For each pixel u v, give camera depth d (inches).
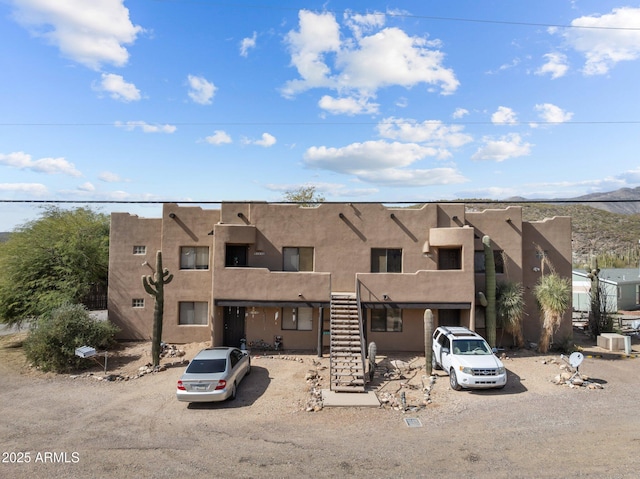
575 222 3090.6
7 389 650.2
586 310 1413.6
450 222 900.6
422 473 373.4
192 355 837.8
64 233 1048.8
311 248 910.4
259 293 844.0
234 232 864.3
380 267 901.8
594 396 586.9
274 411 549.0
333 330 746.2
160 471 385.1
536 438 447.8
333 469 384.5
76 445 446.6
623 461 390.6
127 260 951.6
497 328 896.3
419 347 872.9
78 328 770.8
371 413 539.2
